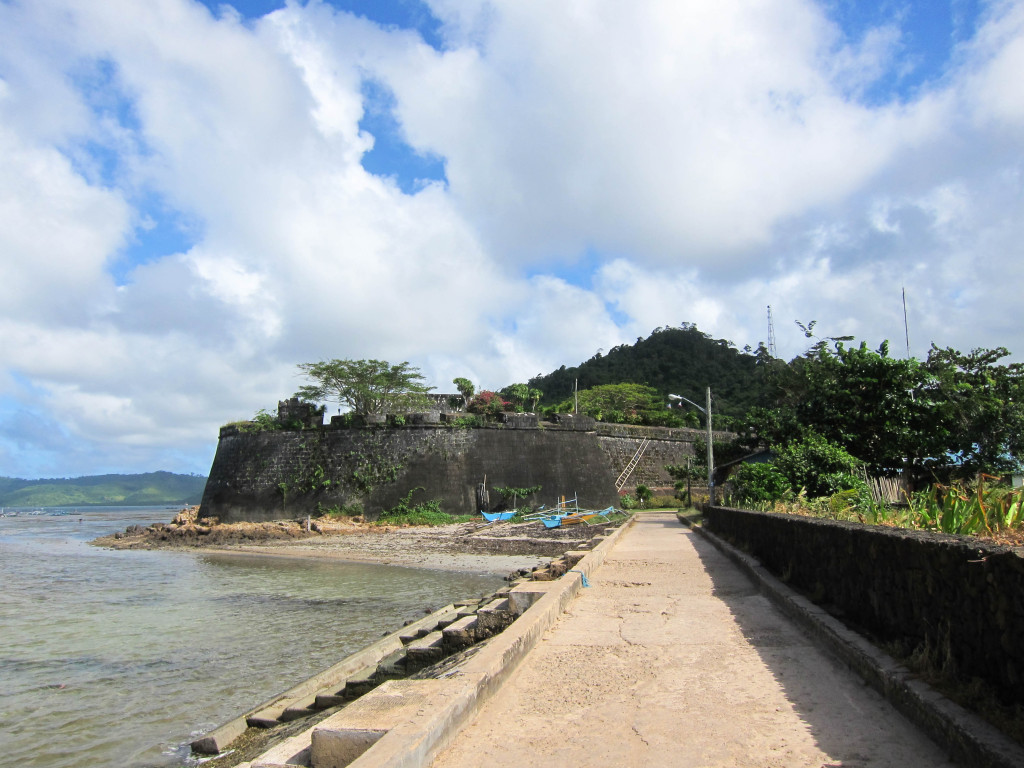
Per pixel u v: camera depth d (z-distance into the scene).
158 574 24.20
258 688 10.68
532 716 4.98
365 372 42.88
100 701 10.13
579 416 47.22
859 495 16.47
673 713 5.01
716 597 10.38
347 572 24.06
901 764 3.96
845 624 7.06
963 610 4.70
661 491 52.84
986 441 22.34
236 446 42.72
